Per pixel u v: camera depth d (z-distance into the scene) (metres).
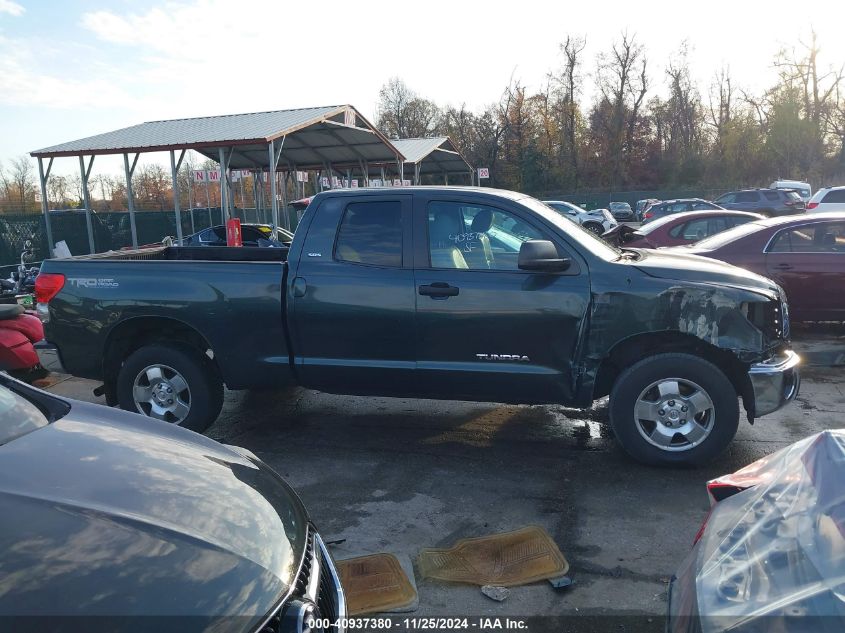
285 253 6.64
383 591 3.37
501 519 4.13
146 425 2.97
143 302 5.30
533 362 4.77
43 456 2.46
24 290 12.23
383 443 5.45
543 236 4.79
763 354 4.59
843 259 8.16
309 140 22.45
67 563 1.87
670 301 4.55
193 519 2.21
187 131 20.45
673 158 62.91
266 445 5.46
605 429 5.68
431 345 4.89
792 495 2.15
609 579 3.47
